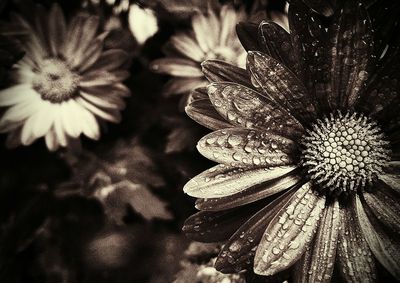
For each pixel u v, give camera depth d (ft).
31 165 0.73
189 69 0.73
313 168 0.66
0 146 0.72
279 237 0.62
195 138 0.74
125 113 0.74
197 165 0.74
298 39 0.62
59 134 0.73
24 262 0.72
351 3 0.62
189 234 0.63
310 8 0.63
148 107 0.74
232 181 0.61
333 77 0.65
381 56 0.64
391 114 0.66
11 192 0.72
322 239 0.63
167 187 0.73
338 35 0.63
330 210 0.65
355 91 0.65
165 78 0.73
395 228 0.64
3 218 0.72
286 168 0.64
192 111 0.62
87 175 0.74
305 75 0.64
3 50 0.70
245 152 0.62
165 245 0.73
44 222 0.73
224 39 0.73
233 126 0.62
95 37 0.73
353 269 0.63
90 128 0.74
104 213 0.73
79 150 0.74
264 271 0.59
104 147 0.74
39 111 0.72
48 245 0.73
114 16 0.73
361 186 0.66
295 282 0.61
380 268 0.64
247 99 0.61
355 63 0.64
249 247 0.62
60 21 0.72
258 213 0.63
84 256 0.73
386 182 0.66
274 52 0.63
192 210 0.73
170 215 0.73
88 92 0.73
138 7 0.72
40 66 0.72
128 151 0.74
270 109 0.62
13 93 0.71
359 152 0.66
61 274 0.73
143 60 0.73
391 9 0.64
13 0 0.70
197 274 0.72
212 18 0.73
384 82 0.65
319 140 0.66
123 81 0.74
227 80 0.64
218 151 0.60
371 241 0.64
